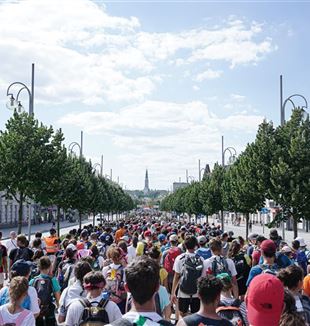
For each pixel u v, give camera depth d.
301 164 25.44
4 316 5.86
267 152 27.64
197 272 9.03
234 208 39.47
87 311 5.88
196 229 28.30
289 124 27.53
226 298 6.64
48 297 8.16
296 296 5.66
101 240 18.33
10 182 24.27
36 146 24.94
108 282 8.41
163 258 12.36
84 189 38.19
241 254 10.80
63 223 92.00
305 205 24.88
